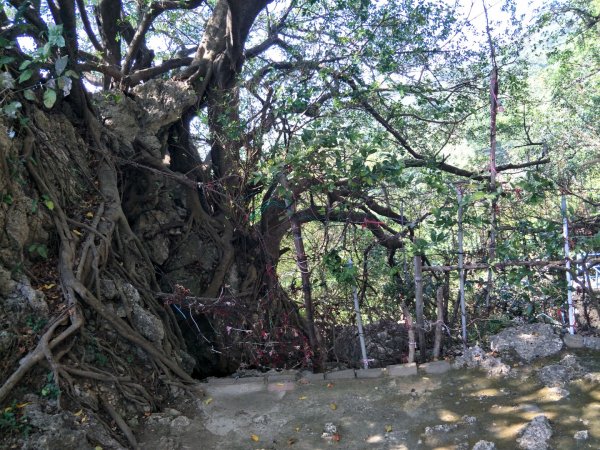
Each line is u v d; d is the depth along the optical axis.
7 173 5.38
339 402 5.17
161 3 10.02
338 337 7.45
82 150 7.29
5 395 4.32
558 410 4.54
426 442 4.37
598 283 6.97
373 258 8.23
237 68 9.40
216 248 8.52
